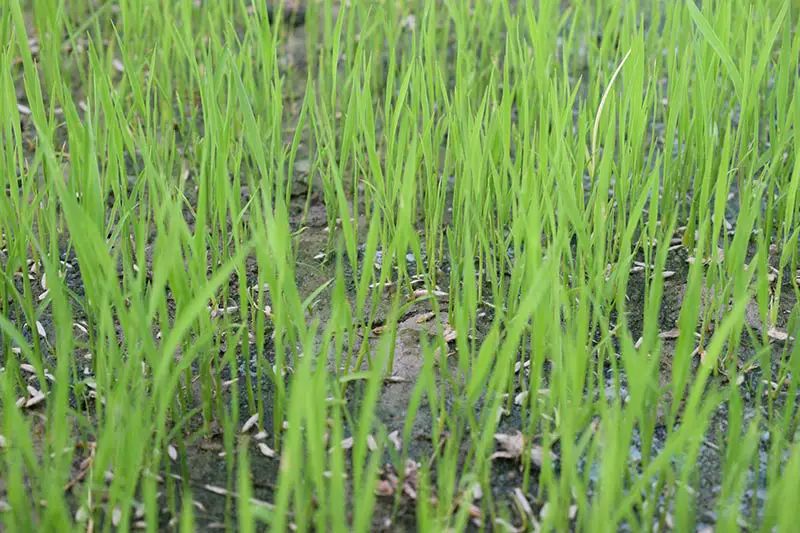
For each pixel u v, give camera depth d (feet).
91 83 2.41
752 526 1.46
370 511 1.25
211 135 1.82
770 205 1.95
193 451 1.63
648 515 1.40
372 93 2.63
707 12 2.17
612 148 1.74
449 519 1.41
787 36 1.93
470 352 1.84
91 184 1.61
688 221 2.10
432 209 2.07
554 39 2.44
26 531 1.35
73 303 1.95
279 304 1.53
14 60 2.70
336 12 3.07
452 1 2.22
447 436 1.64
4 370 1.66
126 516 1.28
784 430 1.51
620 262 1.71
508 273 2.03
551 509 1.31
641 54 1.89
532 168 1.71
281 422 1.62
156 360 1.46
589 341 1.70
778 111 1.98
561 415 1.53
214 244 1.79
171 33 2.31
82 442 1.62
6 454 1.49
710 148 1.82
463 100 2.03
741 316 1.62
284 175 2.38
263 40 2.11
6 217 1.72
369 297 1.99
